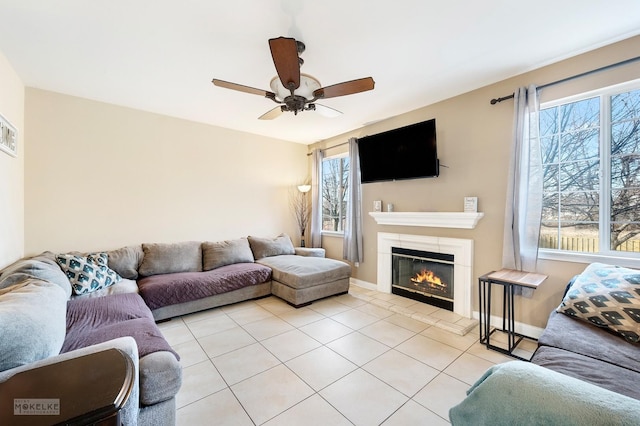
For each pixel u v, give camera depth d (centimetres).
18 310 123
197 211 423
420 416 167
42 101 308
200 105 355
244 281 359
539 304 261
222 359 230
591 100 243
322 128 454
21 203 290
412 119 370
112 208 353
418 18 193
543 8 183
